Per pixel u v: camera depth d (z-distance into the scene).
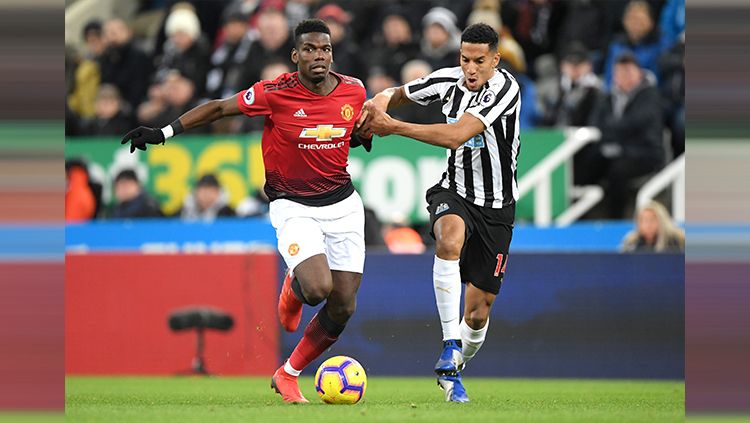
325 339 26.64
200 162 48.41
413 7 54.56
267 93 25.48
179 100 52.53
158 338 40.16
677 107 48.50
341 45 51.41
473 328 28.16
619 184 46.41
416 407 25.23
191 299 40.00
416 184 45.78
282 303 26.98
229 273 39.78
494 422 21.98
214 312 39.84
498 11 53.88
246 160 47.84
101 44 57.41
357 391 26.30
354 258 26.27
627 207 46.53
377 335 38.31
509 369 37.88
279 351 39.31
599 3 53.06
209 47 58.12
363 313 38.41
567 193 45.41
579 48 48.72
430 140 25.50
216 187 47.44
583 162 46.53
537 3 54.38
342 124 25.80
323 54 25.06
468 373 38.12
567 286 37.69
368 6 55.88
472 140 26.62
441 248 26.23
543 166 45.41
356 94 25.98
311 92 25.58
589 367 37.47
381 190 46.00
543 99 52.72
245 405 26.17
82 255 40.69
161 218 48.69
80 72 57.09
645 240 41.06
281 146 25.80
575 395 30.86
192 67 54.75
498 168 26.86
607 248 43.72
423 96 27.34
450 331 26.38
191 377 39.47
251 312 39.56
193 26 55.34
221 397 29.64
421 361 38.00
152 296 40.25
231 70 53.94
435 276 26.42
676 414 24.48
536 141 45.66
